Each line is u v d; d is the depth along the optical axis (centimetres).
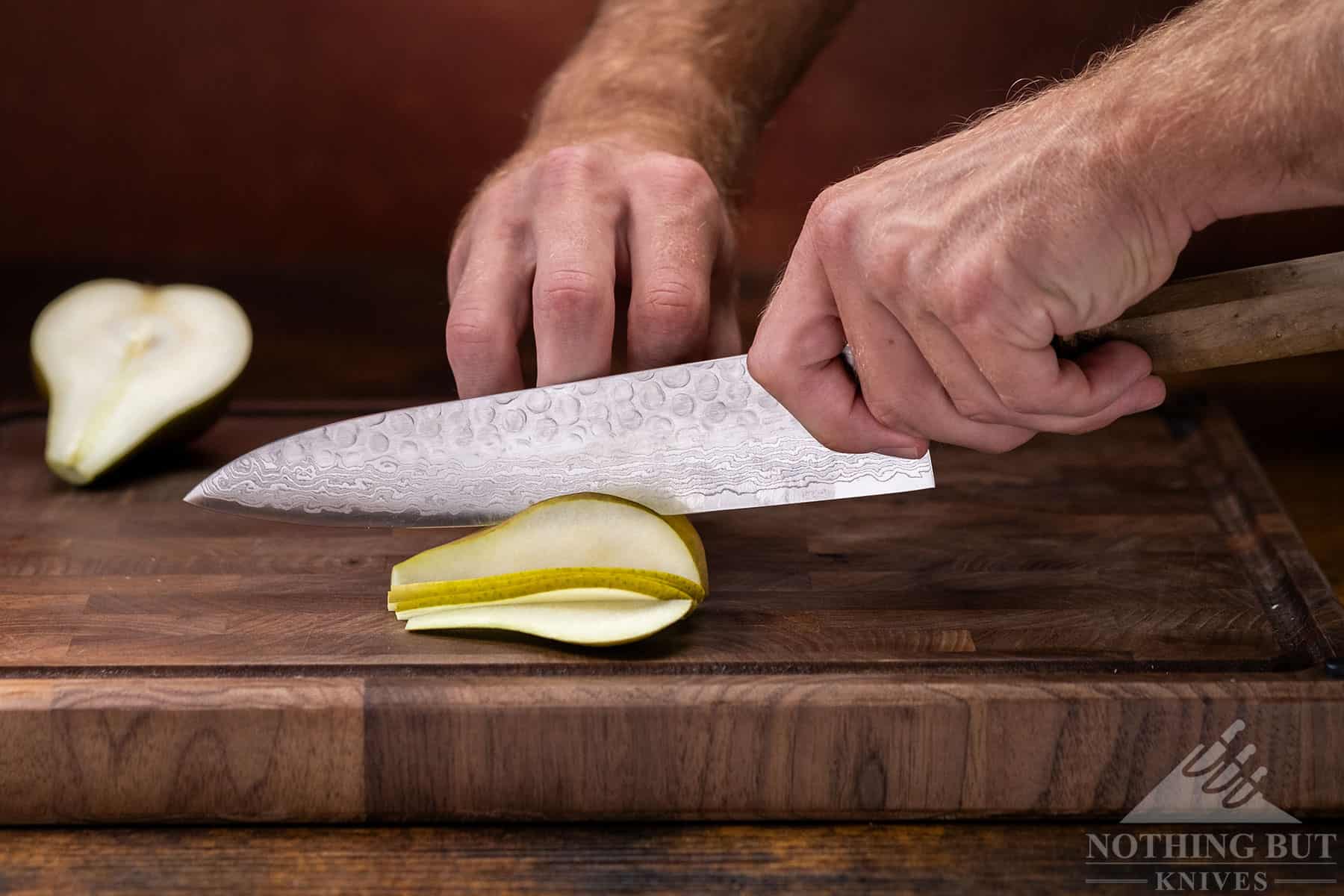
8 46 121
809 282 74
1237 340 74
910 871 75
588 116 91
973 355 72
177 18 121
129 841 76
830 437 77
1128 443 93
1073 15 121
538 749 77
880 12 122
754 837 77
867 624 81
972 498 89
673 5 96
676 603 80
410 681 77
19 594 82
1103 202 70
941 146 73
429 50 122
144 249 128
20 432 93
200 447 93
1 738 76
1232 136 69
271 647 80
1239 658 80
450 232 128
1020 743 77
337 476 84
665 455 82
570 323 81
